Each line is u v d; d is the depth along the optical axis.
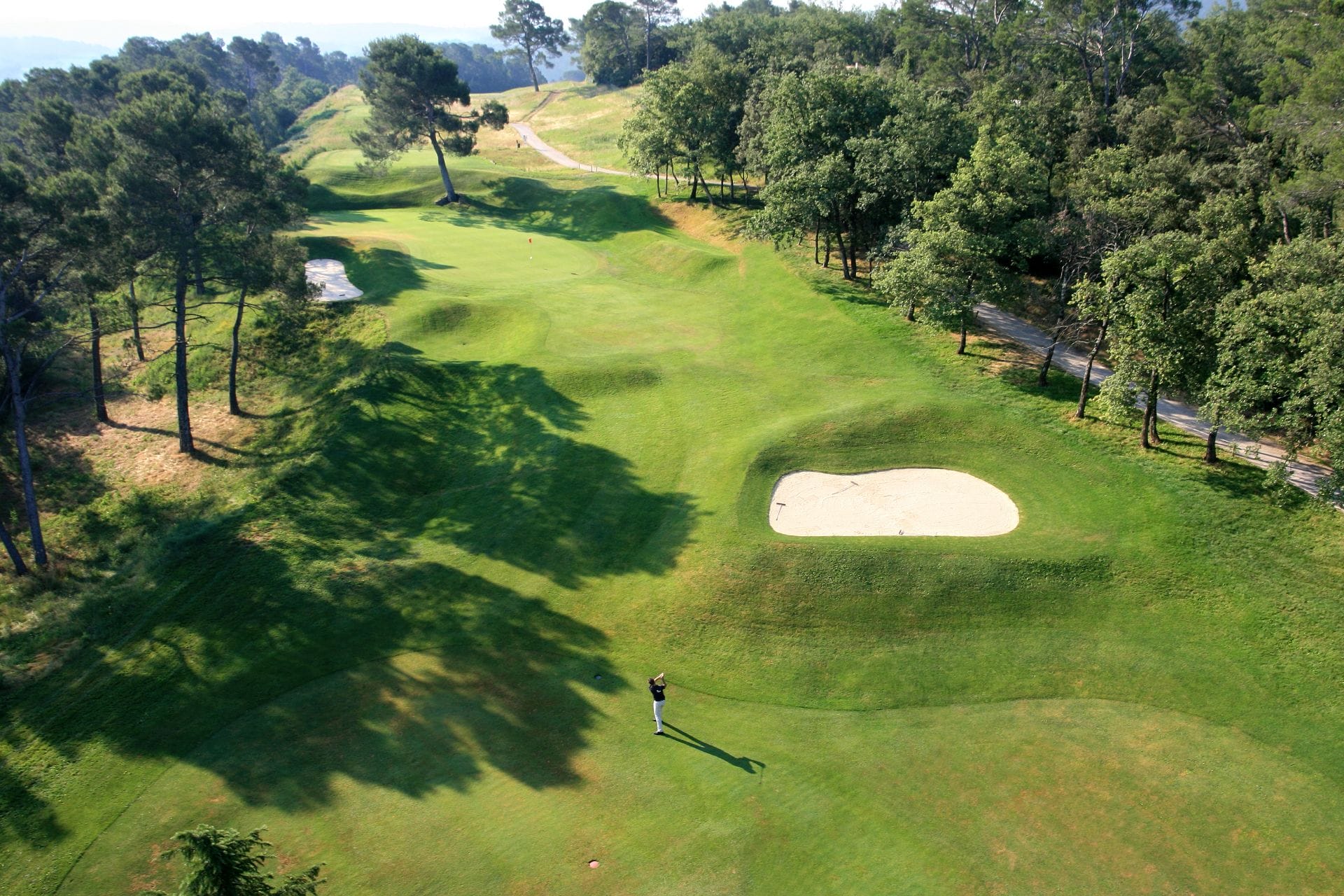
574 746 24.88
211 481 41.81
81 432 48.69
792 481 37.06
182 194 40.75
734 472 37.72
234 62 180.00
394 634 29.39
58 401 52.38
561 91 161.00
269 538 34.16
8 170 34.44
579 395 45.97
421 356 50.09
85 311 42.09
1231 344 31.30
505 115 98.31
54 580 35.59
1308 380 28.48
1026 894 20.09
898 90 57.59
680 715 26.23
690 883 20.30
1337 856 20.98
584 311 57.94
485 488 38.44
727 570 31.67
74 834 21.97
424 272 66.12
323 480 38.47
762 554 32.09
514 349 51.47
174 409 50.59
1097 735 25.03
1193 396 34.75
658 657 28.61
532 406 44.88
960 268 44.53
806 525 34.03
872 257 53.28
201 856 14.80
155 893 15.55
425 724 25.61
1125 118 56.72
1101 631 28.73
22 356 47.00
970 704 26.45
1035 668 27.61
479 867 20.77
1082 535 32.47
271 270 43.09
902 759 24.38
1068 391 42.53
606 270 69.88
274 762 24.17
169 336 60.72
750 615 29.92
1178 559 30.84
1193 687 26.53
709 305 59.47
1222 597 29.33
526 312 56.62
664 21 160.50
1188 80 57.25
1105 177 47.62
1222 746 24.48
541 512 36.31
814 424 40.44
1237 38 66.19
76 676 27.25
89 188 37.00
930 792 23.12
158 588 31.12
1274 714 25.39
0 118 80.75
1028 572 30.66
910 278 44.16
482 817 22.28
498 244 78.38
